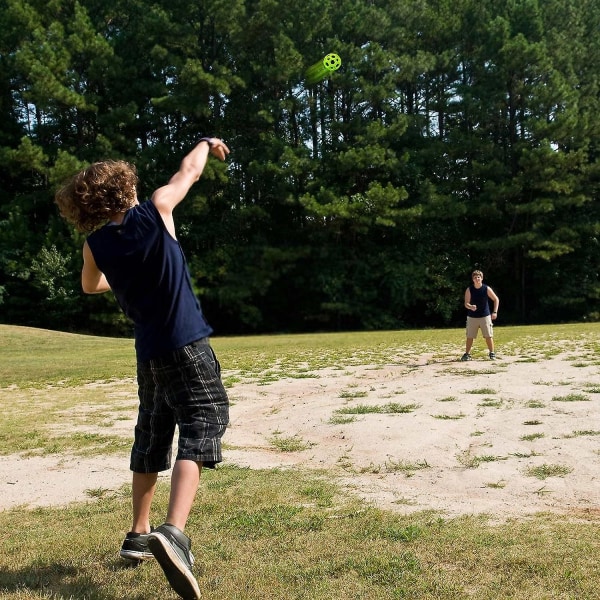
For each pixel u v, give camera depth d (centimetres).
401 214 3472
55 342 2405
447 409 735
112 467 554
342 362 1376
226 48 3738
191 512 413
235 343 2342
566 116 3488
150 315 295
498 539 343
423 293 3728
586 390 808
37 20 3566
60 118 3666
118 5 3778
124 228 294
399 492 455
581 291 3741
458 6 3847
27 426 757
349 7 3706
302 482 484
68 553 346
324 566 313
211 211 3819
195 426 290
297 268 3797
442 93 3875
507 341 1772
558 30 3894
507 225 3834
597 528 362
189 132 3853
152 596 287
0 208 3559
